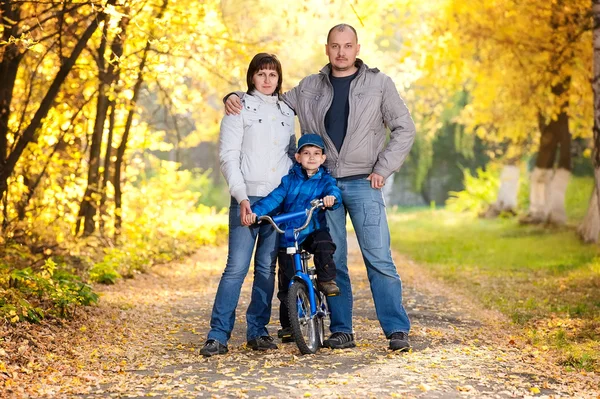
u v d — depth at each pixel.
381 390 6.68
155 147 22.83
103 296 12.41
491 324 10.71
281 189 8.39
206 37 17.83
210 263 20.31
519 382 7.17
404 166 60.84
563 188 30.41
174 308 12.04
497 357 8.25
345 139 8.50
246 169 8.42
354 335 9.38
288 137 8.61
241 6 21.11
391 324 8.54
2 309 8.70
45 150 18.12
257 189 8.42
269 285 8.54
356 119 8.46
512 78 26.30
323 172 8.48
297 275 8.27
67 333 9.05
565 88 24.64
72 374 7.28
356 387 6.80
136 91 19.62
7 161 13.13
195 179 54.25
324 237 8.38
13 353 7.70
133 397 6.46
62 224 17.95
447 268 18.59
